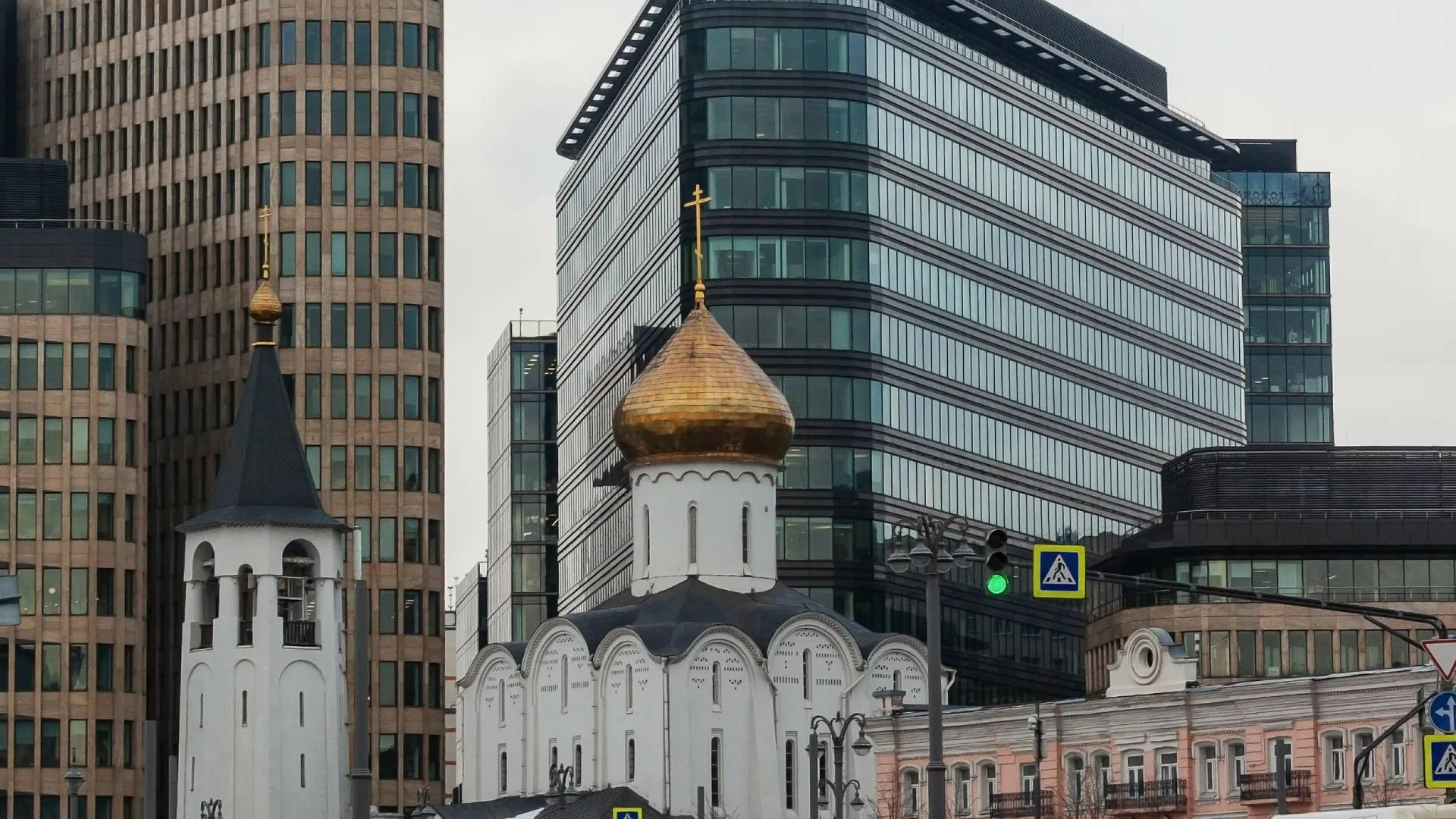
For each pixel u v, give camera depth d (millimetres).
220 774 196250
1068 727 164750
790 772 180875
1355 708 148625
